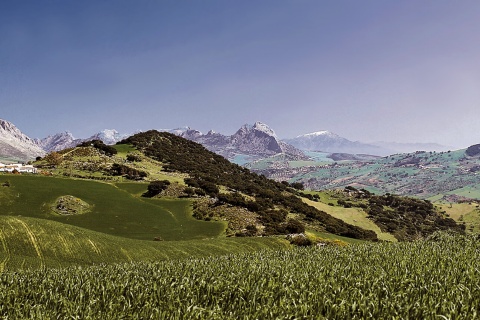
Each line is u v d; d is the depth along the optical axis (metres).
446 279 16.45
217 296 15.39
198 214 97.50
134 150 173.38
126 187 115.69
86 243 52.06
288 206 127.12
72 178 117.00
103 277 21.05
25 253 45.88
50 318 13.41
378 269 19.72
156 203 105.38
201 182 127.50
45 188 101.62
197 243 63.69
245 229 89.50
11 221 53.06
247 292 15.45
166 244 60.44
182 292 15.89
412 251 28.03
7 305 15.48
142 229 86.00
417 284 16.05
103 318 13.08
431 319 11.97
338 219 127.88
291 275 17.94
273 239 70.88
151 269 23.95
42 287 18.09
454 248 30.72
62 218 87.44
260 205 112.00
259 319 12.44
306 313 12.77
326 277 18.75
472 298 13.88
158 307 13.95
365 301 13.09
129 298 15.58
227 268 22.78
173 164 162.75
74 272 24.38
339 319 12.70
